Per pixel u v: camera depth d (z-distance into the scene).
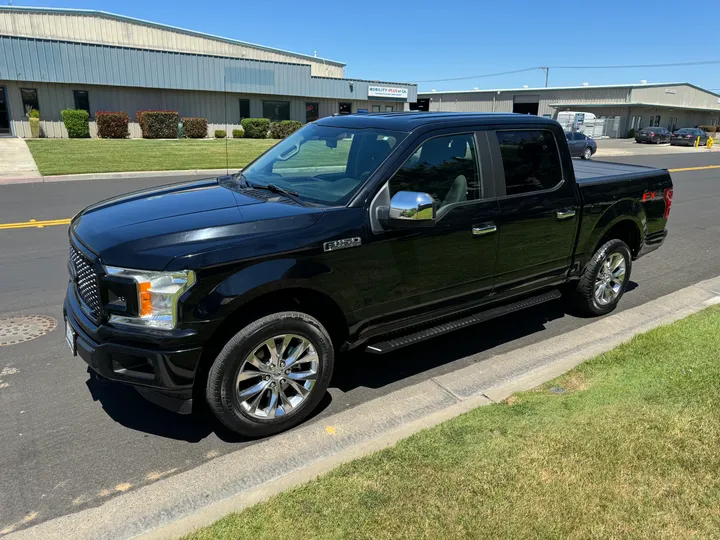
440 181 3.82
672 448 2.91
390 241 3.52
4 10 31.64
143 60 29.08
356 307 3.50
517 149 4.26
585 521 2.42
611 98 55.62
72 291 3.56
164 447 3.26
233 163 19.64
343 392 3.95
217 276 2.94
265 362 3.29
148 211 3.40
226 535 2.39
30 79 26.19
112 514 2.69
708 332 4.53
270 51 41.59
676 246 8.62
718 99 69.50
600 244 5.20
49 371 4.14
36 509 2.72
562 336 4.93
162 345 2.90
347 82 37.81
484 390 3.92
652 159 28.36
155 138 29.52
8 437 3.32
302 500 2.59
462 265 3.96
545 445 2.97
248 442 3.31
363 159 3.74
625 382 3.70
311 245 3.19
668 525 2.39
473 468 2.79
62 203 11.45
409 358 4.50
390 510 2.51
